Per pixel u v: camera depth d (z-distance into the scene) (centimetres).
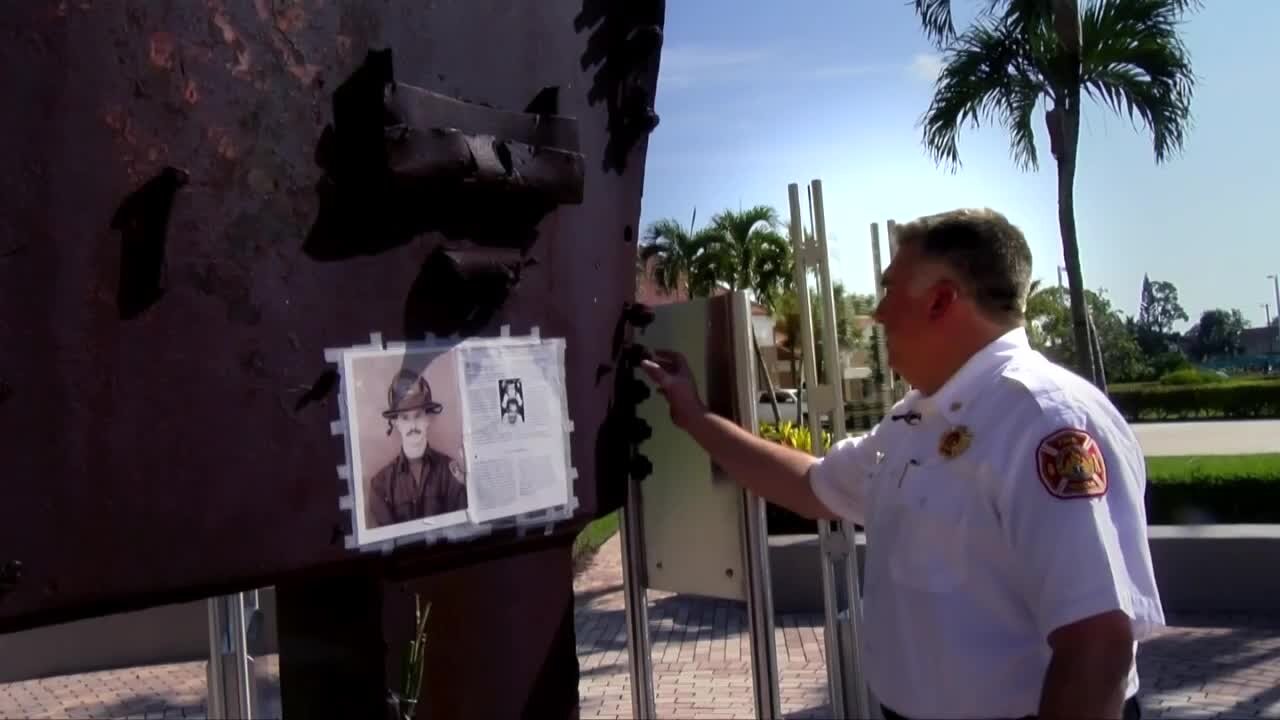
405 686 215
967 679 182
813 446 357
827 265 361
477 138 211
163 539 170
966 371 192
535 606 246
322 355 192
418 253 209
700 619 766
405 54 208
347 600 219
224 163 178
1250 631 646
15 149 154
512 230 229
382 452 202
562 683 252
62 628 664
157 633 684
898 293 206
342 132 196
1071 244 879
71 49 160
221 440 178
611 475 258
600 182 255
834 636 366
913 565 191
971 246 198
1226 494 892
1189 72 856
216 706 422
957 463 186
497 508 226
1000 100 886
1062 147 872
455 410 216
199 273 175
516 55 231
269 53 185
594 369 254
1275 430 2295
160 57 170
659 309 315
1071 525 169
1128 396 3100
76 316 160
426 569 221
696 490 310
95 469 162
